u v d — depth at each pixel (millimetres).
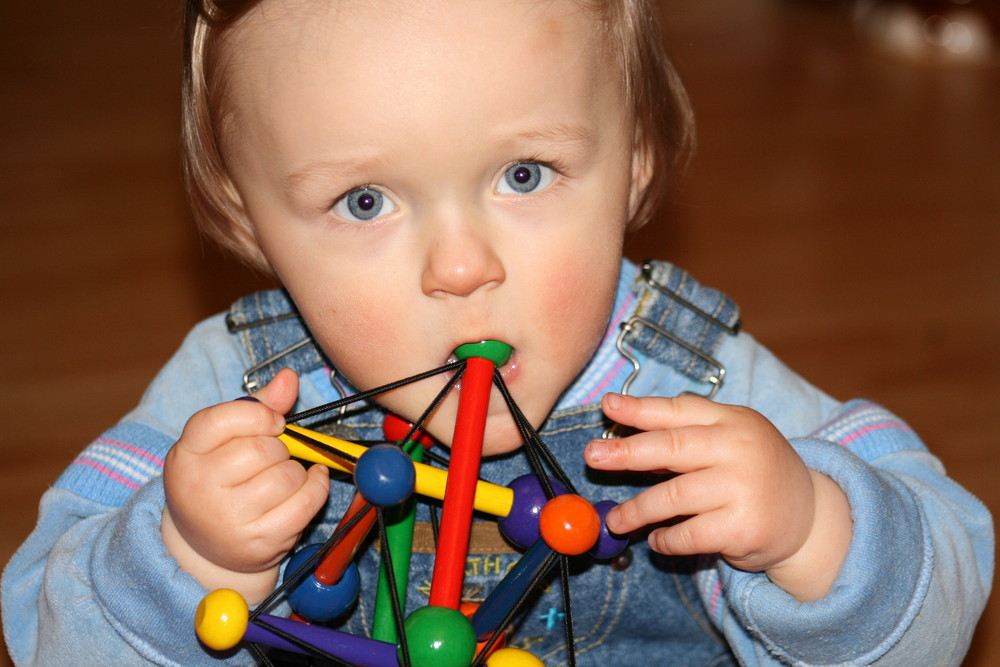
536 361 701
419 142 648
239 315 896
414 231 677
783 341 1571
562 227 689
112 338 1619
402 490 589
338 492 843
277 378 721
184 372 917
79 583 772
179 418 897
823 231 1814
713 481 688
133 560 722
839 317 1615
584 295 706
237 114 707
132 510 742
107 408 1484
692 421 706
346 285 690
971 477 1325
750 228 1822
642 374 871
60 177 2049
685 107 945
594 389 863
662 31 879
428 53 643
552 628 857
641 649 880
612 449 693
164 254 1807
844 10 2568
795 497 702
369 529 682
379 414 866
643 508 690
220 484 670
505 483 849
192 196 845
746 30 2561
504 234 677
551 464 667
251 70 683
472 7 647
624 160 731
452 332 680
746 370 886
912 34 2410
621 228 734
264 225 726
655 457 692
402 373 701
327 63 652
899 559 717
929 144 2074
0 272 1782
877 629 713
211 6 696
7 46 2623
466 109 646
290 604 710
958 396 1460
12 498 1332
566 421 854
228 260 1729
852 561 706
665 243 1730
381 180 664
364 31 646
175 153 2113
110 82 2424
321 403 875
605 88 706
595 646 873
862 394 1469
